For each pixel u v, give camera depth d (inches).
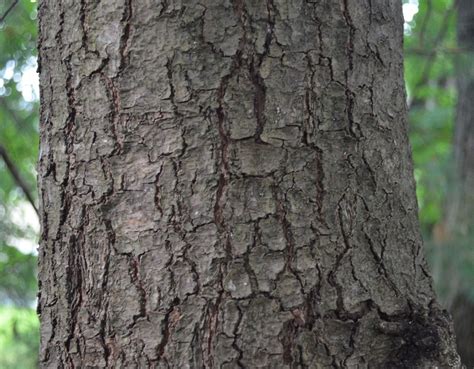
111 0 46.0
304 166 45.4
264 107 45.2
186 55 45.1
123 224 45.7
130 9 45.7
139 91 45.5
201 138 44.9
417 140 147.7
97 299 46.1
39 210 48.9
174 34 45.2
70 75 47.1
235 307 44.5
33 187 130.5
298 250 45.1
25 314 128.3
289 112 45.4
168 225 45.0
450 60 116.9
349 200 46.2
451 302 126.6
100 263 46.0
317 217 45.5
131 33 45.7
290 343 44.7
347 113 46.5
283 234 44.9
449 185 133.6
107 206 45.9
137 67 45.6
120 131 45.8
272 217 44.9
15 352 128.6
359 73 47.1
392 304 46.6
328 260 45.5
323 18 46.4
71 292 46.9
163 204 45.1
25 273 121.0
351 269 45.9
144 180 45.4
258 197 44.9
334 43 46.5
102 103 46.1
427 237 138.2
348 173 46.3
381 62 48.1
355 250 46.1
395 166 48.1
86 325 46.3
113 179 45.8
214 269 44.6
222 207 44.8
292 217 45.1
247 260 44.7
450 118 147.5
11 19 101.0
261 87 45.2
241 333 44.5
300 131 45.5
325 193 45.7
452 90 157.5
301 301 44.9
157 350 44.9
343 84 46.5
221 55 45.1
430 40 114.7
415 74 129.7
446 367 46.8
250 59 45.2
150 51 45.4
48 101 48.2
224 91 45.0
